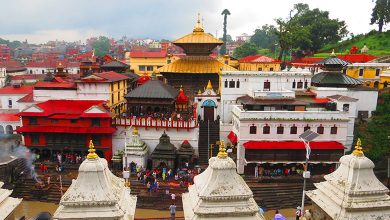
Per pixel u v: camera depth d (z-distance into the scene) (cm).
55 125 4884
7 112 6531
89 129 4800
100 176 1392
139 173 4384
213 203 1409
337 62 5700
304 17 11950
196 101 5650
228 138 5066
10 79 11206
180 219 3425
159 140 4750
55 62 14150
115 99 5853
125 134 4934
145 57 9638
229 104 5575
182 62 6819
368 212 1460
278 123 4534
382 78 6650
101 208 1362
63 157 4928
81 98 5572
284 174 4512
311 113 4531
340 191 1502
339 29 11669
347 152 4959
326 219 1588
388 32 10725
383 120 5266
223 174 1435
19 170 4497
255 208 1416
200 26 7212
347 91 5375
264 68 8575
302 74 5531
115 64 7694
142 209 3869
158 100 5219
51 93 5653
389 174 4381
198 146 5053
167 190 4038
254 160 4459
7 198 1625
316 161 4472
